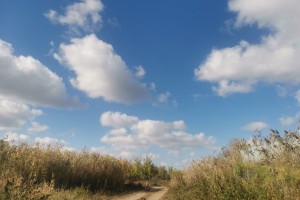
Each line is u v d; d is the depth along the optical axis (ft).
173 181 67.72
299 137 42.68
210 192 41.60
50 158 64.49
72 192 56.13
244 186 37.19
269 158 44.01
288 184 34.50
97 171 73.41
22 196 35.37
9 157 55.98
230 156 51.19
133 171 104.68
